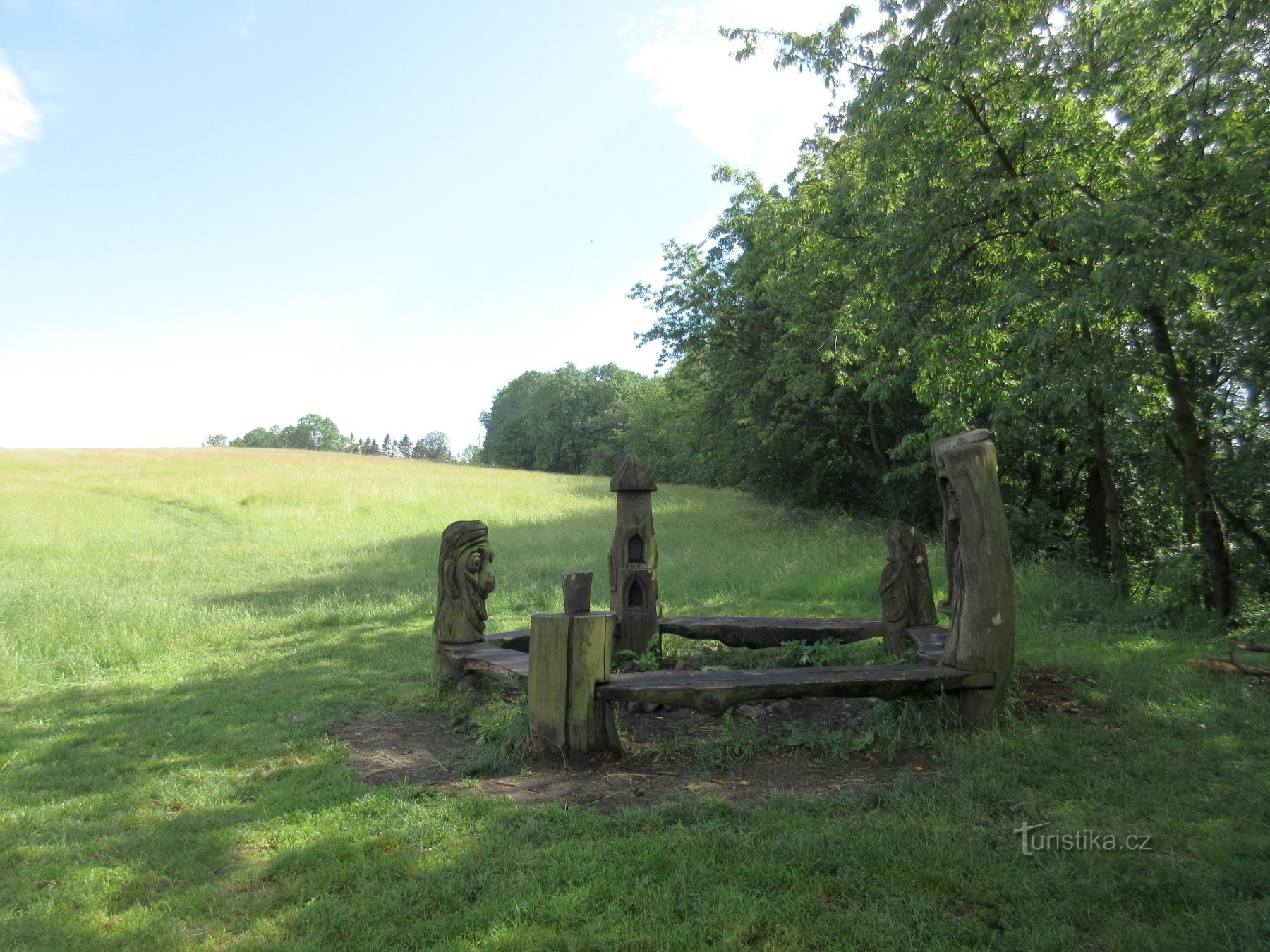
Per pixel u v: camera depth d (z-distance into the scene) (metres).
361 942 2.76
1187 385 9.41
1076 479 14.41
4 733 5.50
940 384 9.61
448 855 3.38
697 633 6.98
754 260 18.97
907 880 3.02
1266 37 7.09
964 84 8.75
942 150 9.07
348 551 18.55
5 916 2.99
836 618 7.22
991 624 4.73
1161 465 10.09
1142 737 4.56
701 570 12.75
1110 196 8.30
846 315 11.80
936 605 6.72
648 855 3.27
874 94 9.26
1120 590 9.30
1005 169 8.88
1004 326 9.58
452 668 6.26
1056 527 13.73
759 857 3.23
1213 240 7.06
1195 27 7.59
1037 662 6.42
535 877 3.14
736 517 23.06
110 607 9.51
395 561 16.33
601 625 4.62
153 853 3.52
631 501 7.12
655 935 2.71
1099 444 10.12
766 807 3.75
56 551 18.97
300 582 13.91
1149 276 6.97
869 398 13.80
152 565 16.95
